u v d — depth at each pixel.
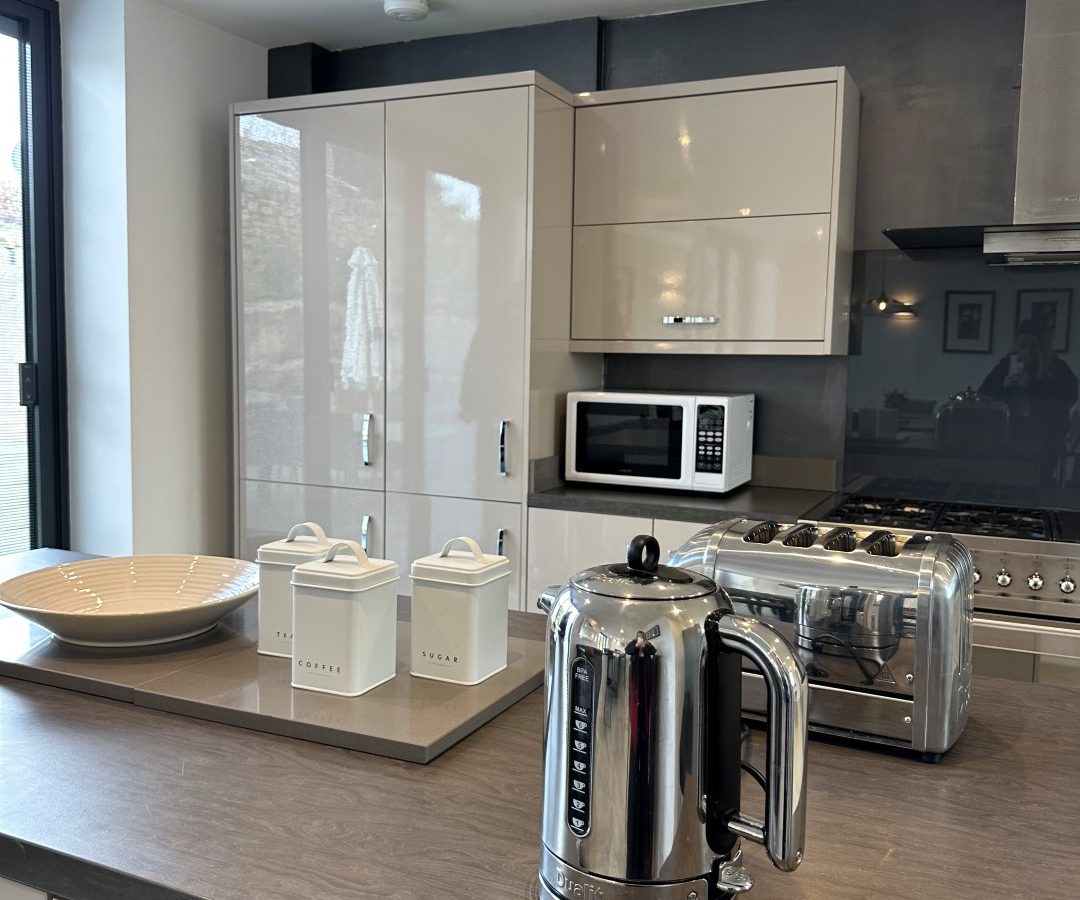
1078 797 1.04
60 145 3.37
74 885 0.88
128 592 1.63
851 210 3.06
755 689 1.20
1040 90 2.54
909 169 3.05
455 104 3.05
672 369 3.46
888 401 3.14
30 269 3.35
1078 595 2.37
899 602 1.12
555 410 3.22
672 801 0.76
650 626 0.76
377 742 1.12
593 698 0.76
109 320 3.36
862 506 2.97
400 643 1.51
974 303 3.01
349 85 3.82
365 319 3.27
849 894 0.84
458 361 3.12
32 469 3.42
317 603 1.25
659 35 3.34
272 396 3.48
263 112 3.40
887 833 0.95
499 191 3.01
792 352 2.95
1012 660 2.41
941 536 1.23
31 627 1.57
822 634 1.17
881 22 3.05
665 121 3.06
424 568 1.31
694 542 1.28
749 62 3.23
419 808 0.98
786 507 2.86
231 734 1.17
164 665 1.37
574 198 3.22
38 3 3.27
